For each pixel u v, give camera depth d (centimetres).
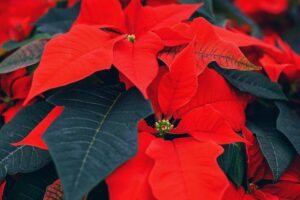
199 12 65
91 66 49
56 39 50
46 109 56
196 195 44
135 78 48
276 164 53
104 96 52
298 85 66
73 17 72
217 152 47
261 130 57
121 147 45
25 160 53
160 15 58
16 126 55
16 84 62
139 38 55
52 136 46
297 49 96
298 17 109
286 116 58
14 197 54
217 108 54
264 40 78
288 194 56
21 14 82
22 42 66
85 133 47
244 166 53
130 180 46
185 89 51
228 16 83
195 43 54
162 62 55
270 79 60
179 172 45
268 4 95
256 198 54
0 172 52
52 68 48
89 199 51
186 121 51
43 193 54
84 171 43
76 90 52
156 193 44
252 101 60
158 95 52
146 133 50
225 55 53
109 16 58
